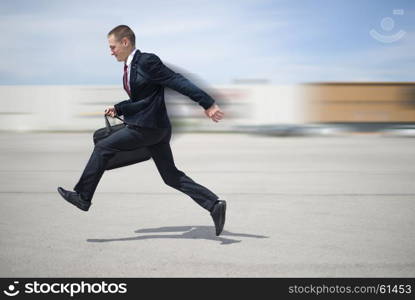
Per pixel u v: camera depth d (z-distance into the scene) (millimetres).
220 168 9047
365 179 7801
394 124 18344
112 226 4840
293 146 13383
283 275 3471
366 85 18344
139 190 6836
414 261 3746
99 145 4055
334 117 18328
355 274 3490
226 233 4570
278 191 6750
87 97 18797
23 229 4711
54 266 3664
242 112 18219
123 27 3973
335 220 5070
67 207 5727
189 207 5730
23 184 7383
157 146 4145
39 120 19047
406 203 5938
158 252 3973
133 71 3920
